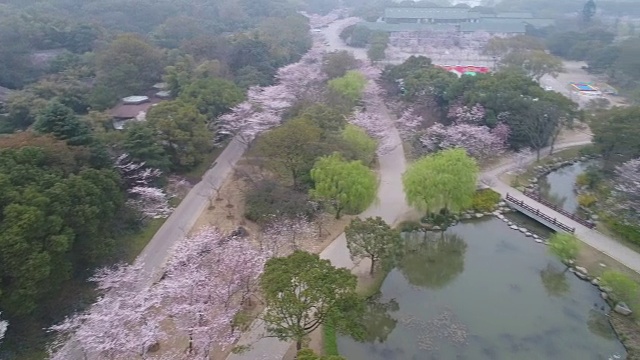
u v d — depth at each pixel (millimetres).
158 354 24734
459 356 27516
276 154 41812
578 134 60781
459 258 38094
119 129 48312
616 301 31547
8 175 28047
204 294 25375
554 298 32969
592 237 38500
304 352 21094
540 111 52156
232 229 37594
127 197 38531
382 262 32062
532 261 37406
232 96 53938
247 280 27703
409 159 52188
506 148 54031
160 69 68250
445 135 50812
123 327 23016
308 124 44719
